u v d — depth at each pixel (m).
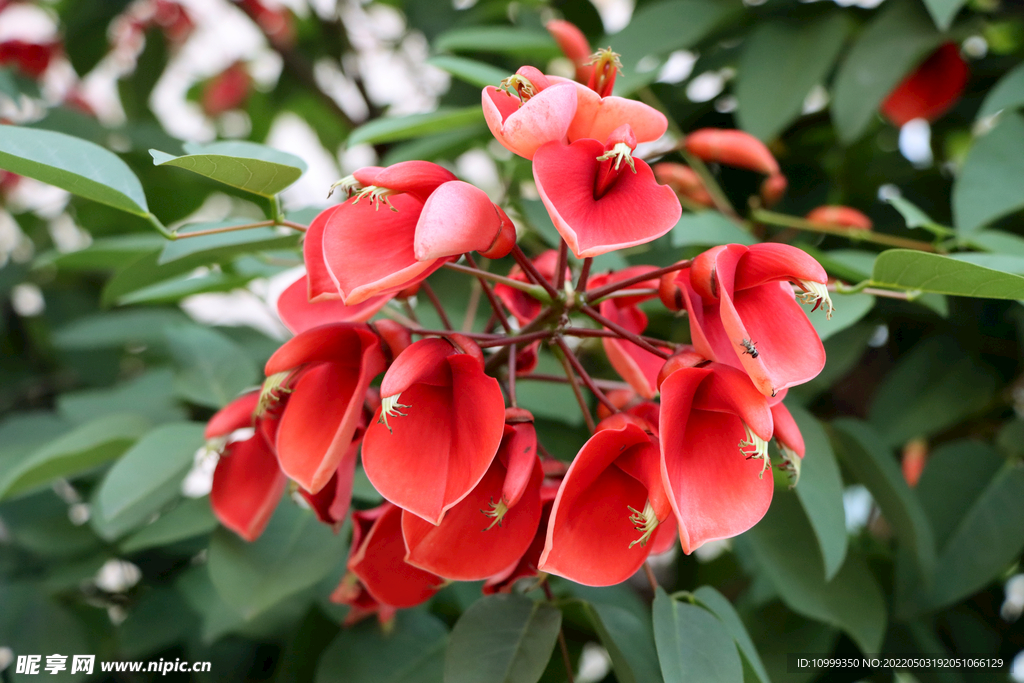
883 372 0.71
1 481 0.59
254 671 0.62
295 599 0.57
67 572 0.59
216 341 0.60
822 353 0.43
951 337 0.61
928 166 0.71
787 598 0.54
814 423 0.52
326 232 0.44
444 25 0.84
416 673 0.51
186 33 1.03
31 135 0.46
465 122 0.57
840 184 0.71
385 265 0.44
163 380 0.66
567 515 0.44
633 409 0.47
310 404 0.46
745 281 0.44
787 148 0.72
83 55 0.94
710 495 0.43
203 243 0.51
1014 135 0.55
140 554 0.66
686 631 0.46
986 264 0.48
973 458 0.59
